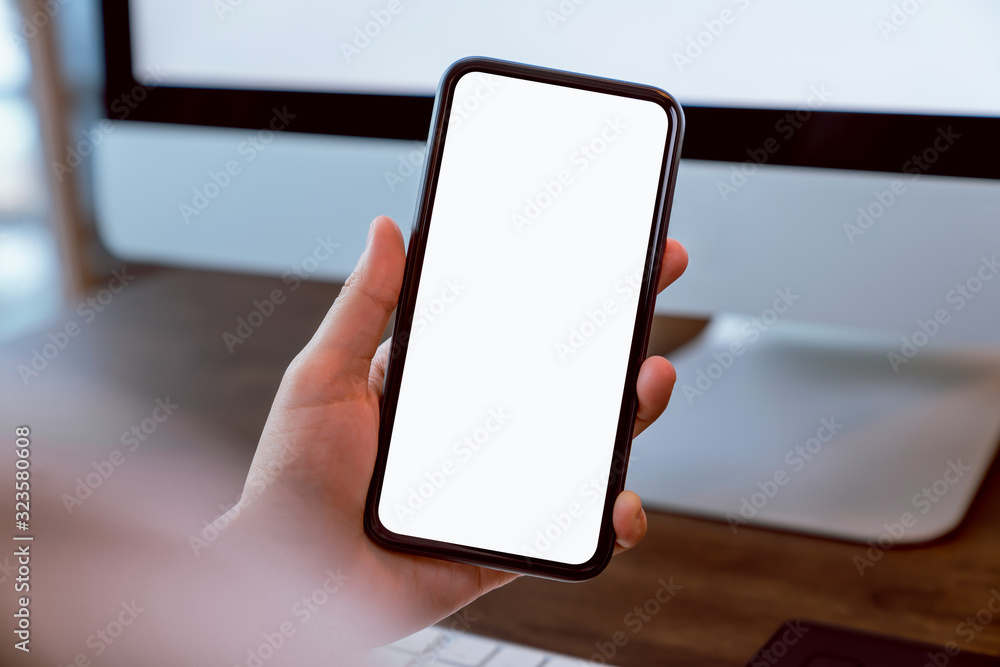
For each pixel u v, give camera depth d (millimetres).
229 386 700
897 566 458
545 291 398
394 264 386
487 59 395
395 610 403
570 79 397
